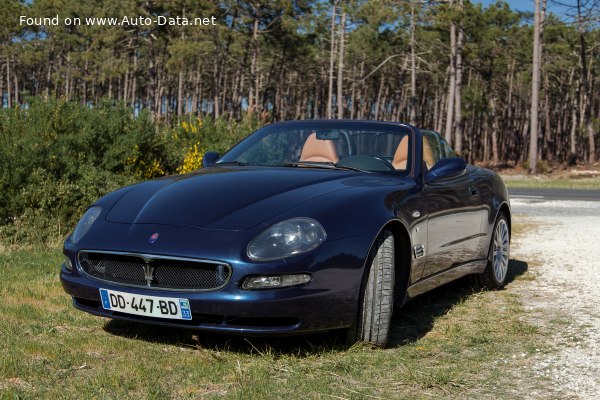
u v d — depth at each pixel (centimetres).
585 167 4344
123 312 349
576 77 7212
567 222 1077
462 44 4347
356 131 467
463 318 455
